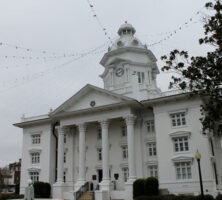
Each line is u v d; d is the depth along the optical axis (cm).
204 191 3494
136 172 4097
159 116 4041
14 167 11506
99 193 3831
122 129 4469
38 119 5116
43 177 4856
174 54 2155
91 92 4506
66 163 4756
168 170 3791
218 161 4003
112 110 4275
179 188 3656
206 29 2047
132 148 3991
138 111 4338
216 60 2019
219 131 2244
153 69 5569
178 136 3831
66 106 4631
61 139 4619
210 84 2055
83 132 4459
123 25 5928
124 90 4853
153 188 3531
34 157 5100
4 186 9988
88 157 4609
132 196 3756
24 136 5297
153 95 4403
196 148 3688
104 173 4072
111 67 5381
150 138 4172
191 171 3641
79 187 4159
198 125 3759
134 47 5434
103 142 4209
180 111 3906
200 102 3816
